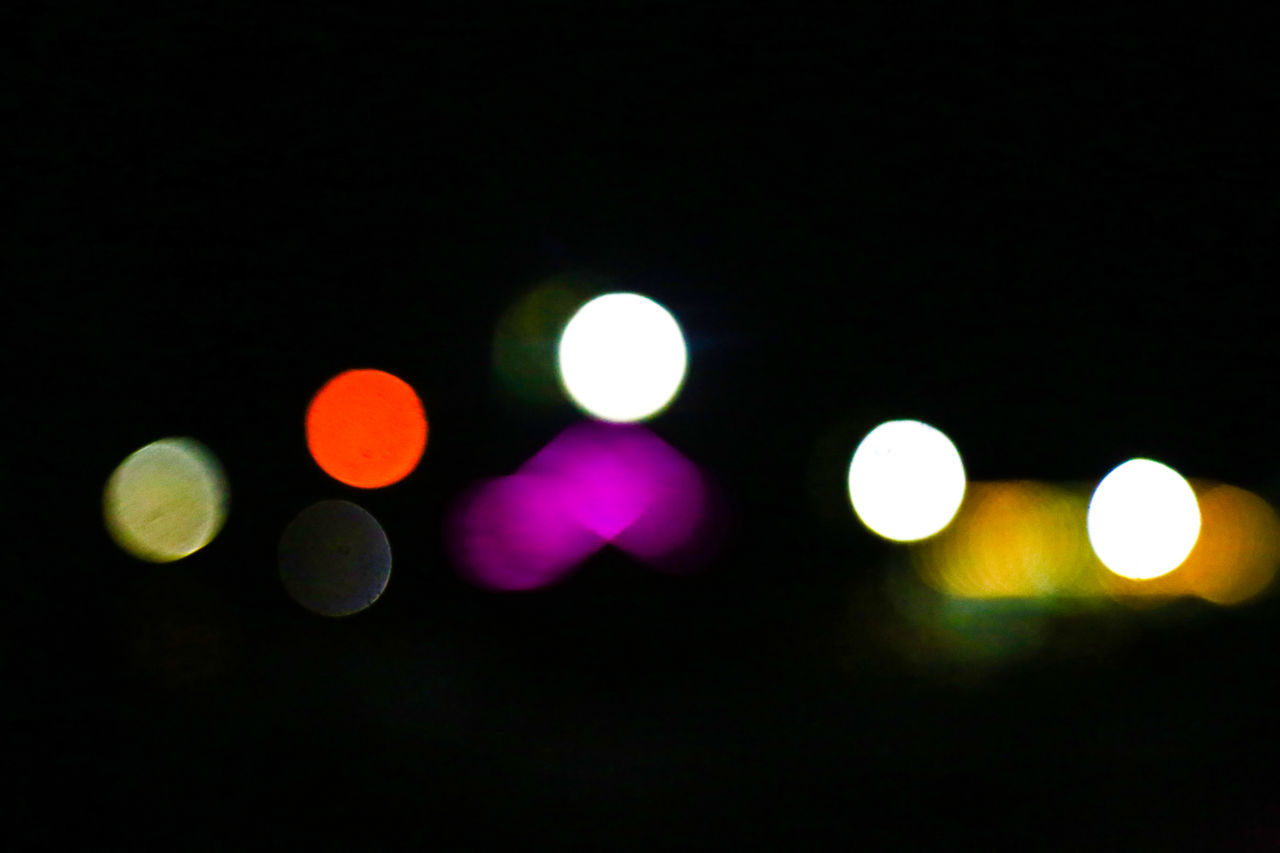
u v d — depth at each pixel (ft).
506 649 28.50
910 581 34.65
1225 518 37.50
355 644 28.99
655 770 19.42
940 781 18.70
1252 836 15.90
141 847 15.74
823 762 19.80
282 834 16.35
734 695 24.36
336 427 41.52
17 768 19.16
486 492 38.86
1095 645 28.09
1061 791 18.10
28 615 31.19
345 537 34.45
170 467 38.04
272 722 22.33
